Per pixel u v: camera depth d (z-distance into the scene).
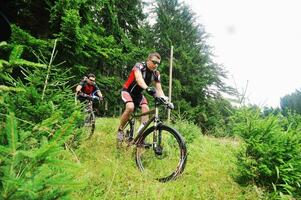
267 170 3.60
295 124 4.37
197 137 6.81
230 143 4.69
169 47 20.06
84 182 1.42
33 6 9.35
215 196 3.48
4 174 1.27
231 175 3.98
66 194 1.42
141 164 4.20
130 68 14.58
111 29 11.72
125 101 4.78
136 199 3.12
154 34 20.48
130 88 4.84
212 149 5.21
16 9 9.66
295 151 3.71
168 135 4.57
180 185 3.67
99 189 3.24
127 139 4.85
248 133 3.93
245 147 3.98
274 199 3.46
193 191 3.50
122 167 3.98
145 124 4.43
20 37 7.49
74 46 8.38
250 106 4.07
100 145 5.39
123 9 13.37
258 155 3.82
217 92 19.88
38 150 1.28
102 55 9.70
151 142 4.43
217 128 7.62
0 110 2.60
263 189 3.70
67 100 4.02
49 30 9.33
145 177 3.88
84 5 8.84
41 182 1.30
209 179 3.99
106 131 7.14
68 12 7.73
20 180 1.24
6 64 1.40
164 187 3.54
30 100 3.42
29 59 8.13
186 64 19.75
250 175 3.79
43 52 7.93
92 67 10.34
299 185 3.51
